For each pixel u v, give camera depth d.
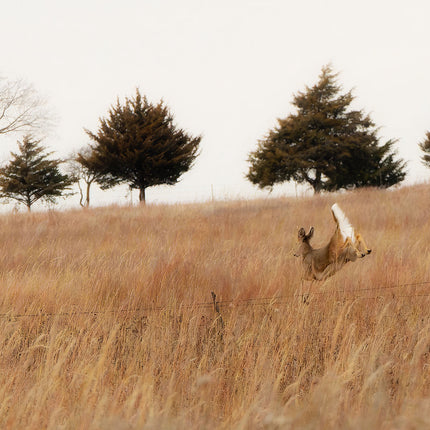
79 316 27.53
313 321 25.95
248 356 21.66
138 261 38.94
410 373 18.98
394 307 27.47
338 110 168.12
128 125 148.88
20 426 15.98
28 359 21.67
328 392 15.75
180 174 155.38
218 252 41.50
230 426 15.19
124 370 22.14
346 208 70.81
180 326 26.14
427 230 50.78
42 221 69.44
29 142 191.12
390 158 179.38
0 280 34.34
